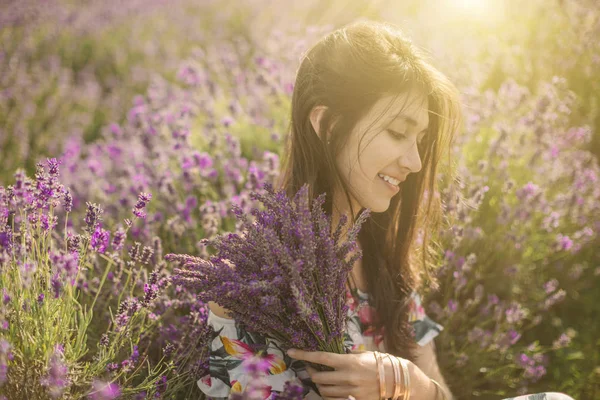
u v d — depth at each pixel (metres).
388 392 1.55
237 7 8.40
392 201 1.94
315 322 1.45
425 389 1.63
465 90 4.00
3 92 5.39
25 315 1.51
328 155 1.67
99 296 2.12
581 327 3.12
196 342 1.74
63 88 5.82
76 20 7.86
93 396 1.52
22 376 1.44
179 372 1.81
